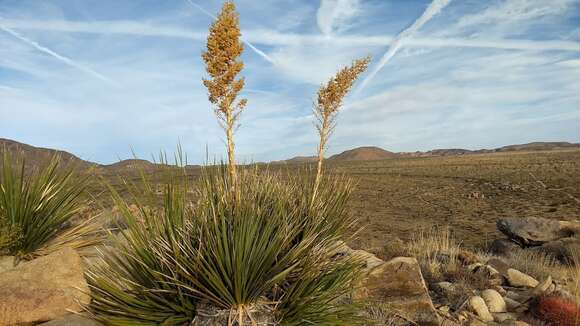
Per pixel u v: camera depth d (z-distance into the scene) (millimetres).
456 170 64875
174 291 3477
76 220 5953
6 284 3658
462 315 5359
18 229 4727
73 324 3426
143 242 3736
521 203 28703
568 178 38906
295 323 3461
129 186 3799
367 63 4660
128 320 3496
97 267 4004
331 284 3783
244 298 3379
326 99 4688
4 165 4961
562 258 10789
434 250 8102
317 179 4680
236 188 3740
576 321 5207
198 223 3771
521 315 5699
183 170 3949
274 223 3725
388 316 4797
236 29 3652
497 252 12812
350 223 4738
